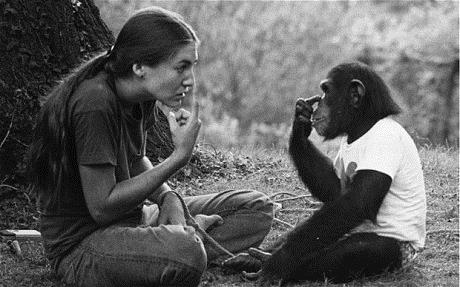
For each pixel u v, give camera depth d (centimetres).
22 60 742
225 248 596
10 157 725
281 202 784
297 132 632
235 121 2845
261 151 1025
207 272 589
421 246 592
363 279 580
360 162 580
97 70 525
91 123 505
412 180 582
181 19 524
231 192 604
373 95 599
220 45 3108
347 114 605
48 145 524
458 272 608
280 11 3238
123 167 534
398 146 575
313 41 3188
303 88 3105
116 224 542
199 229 571
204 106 2953
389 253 575
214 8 3142
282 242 604
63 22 772
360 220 564
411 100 2941
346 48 3178
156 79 511
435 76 2942
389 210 579
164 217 558
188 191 816
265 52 3156
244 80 3094
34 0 755
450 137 2881
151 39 505
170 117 524
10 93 731
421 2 3434
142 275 513
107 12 2759
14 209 708
